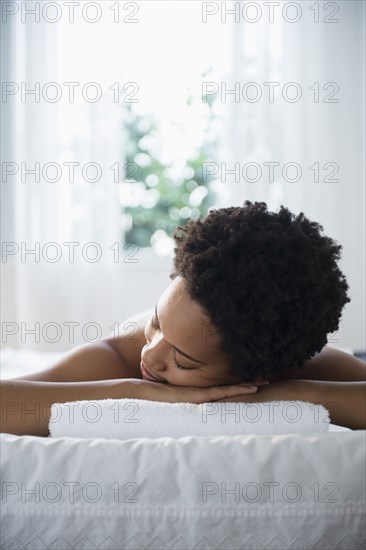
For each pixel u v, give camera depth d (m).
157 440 0.67
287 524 0.62
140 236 3.15
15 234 2.87
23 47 2.80
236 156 2.87
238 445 0.66
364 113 2.94
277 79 2.92
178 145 3.12
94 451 0.64
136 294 3.02
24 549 0.62
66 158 2.83
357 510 0.64
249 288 0.71
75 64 2.83
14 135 2.84
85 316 2.83
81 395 0.76
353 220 2.98
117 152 2.85
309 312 0.73
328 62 2.97
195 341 0.73
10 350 1.66
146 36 2.98
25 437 0.67
